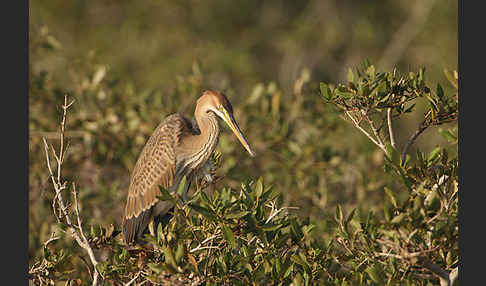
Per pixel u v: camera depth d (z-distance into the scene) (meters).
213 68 39.41
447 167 13.22
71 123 21.98
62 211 14.64
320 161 22.69
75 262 16.59
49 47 23.62
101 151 22.03
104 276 13.85
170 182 16.86
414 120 31.91
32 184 20.53
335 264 14.95
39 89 22.31
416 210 11.69
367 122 14.59
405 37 43.41
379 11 46.56
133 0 43.44
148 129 22.50
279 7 47.41
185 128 17.50
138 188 17.11
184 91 24.03
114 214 21.08
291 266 13.04
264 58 46.59
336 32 44.53
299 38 44.41
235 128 16.64
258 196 13.08
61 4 42.16
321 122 23.44
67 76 30.89
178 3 43.72
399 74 14.39
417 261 11.99
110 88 23.25
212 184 17.45
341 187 22.64
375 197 21.78
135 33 42.09
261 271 13.15
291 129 23.09
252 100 23.33
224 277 12.95
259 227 12.88
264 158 23.14
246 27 45.81
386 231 11.91
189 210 13.41
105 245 14.88
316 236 16.78
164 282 12.95
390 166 13.31
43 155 21.83
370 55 45.06
